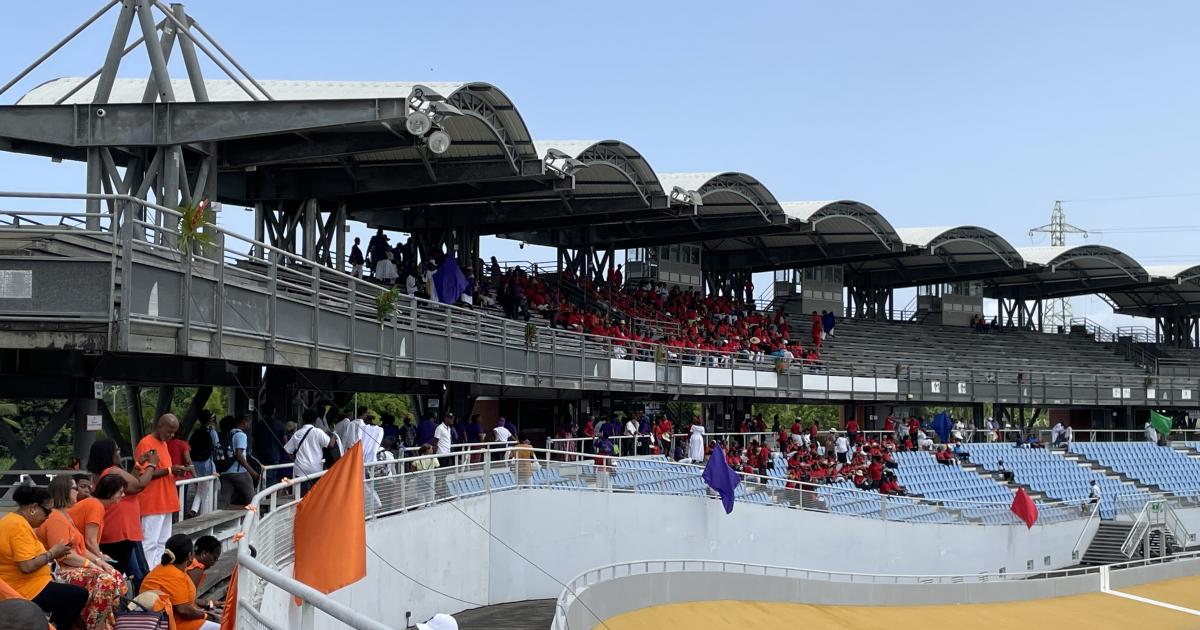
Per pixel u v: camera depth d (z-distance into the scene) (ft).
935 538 128.67
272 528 40.60
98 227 67.36
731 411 154.10
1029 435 191.31
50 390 51.62
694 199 125.49
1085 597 135.03
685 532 100.73
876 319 208.44
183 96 85.71
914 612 115.75
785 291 200.85
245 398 70.64
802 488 119.34
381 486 64.75
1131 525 156.56
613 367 122.42
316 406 85.05
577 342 115.44
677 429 158.20
